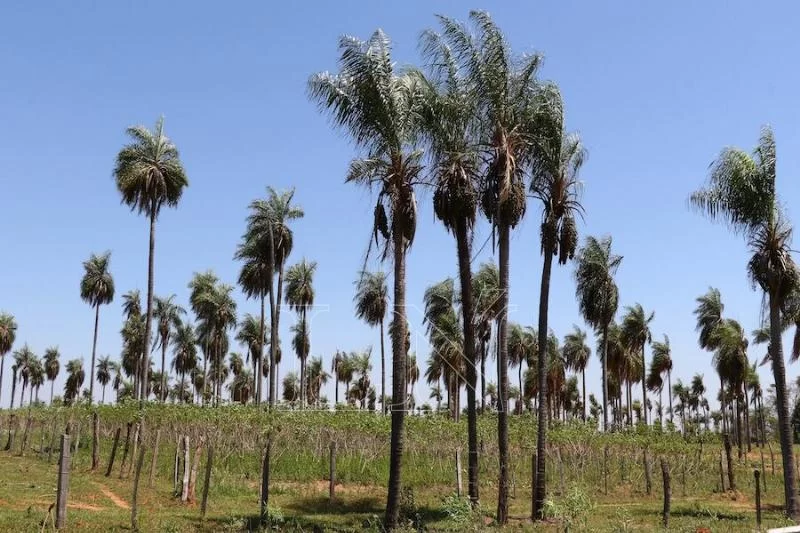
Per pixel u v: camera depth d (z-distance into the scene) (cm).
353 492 2591
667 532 1894
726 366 4319
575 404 9238
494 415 4603
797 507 2280
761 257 2355
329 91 1800
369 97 1764
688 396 9100
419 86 1906
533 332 6138
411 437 3272
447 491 2739
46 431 3488
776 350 2356
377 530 1708
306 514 2169
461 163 1917
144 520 1741
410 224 1781
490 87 1984
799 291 2511
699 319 5512
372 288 5209
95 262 5969
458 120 1944
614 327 5703
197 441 2881
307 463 2883
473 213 1909
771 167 2330
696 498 2975
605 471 3119
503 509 1962
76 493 2192
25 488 2200
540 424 2072
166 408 3597
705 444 4281
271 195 4631
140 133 3969
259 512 1997
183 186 4028
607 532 1833
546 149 2050
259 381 4775
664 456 3506
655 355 6688
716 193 2391
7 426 3809
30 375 9700
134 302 7106
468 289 1969
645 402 5441
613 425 4919
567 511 1880
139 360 6925
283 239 4581
